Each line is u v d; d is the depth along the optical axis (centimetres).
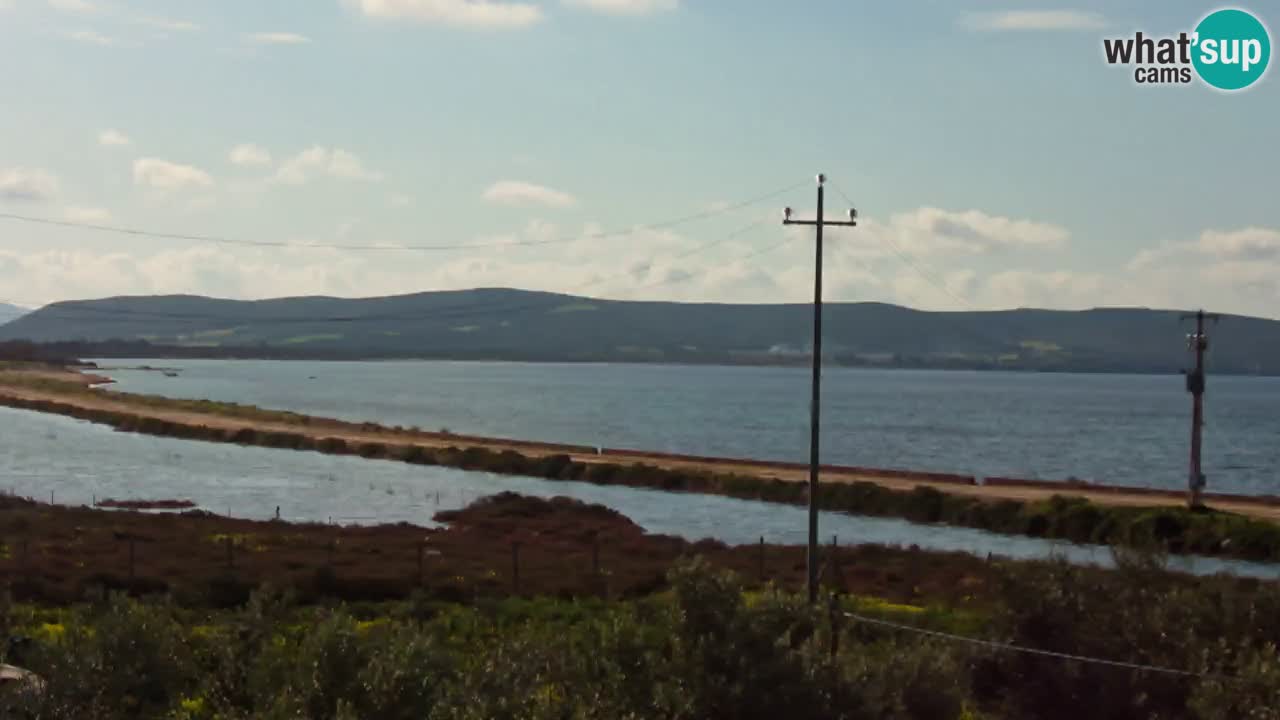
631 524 7106
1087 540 6919
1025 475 12250
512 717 1750
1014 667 2458
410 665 1848
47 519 5916
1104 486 9300
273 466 10769
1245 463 14300
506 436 16450
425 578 4547
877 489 8456
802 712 1855
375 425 15162
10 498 6775
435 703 1781
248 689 2023
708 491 9381
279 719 1789
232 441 13275
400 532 6306
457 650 2942
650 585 4609
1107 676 2377
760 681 1850
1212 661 2328
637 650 1881
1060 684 2400
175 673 2097
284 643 2127
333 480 9731
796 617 2233
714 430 18612
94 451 11650
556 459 10588
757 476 9600
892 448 15625
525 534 6500
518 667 1861
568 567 5100
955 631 3145
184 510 7506
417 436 13938
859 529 7500
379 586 4312
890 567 5269
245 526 6159
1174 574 3275
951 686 2203
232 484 9275
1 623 2342
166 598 2366
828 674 1941
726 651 1847
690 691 1823
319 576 4262
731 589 1925
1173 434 19400
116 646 2042
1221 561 6138
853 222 3456
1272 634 2439
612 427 18950
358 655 1905
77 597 3881
